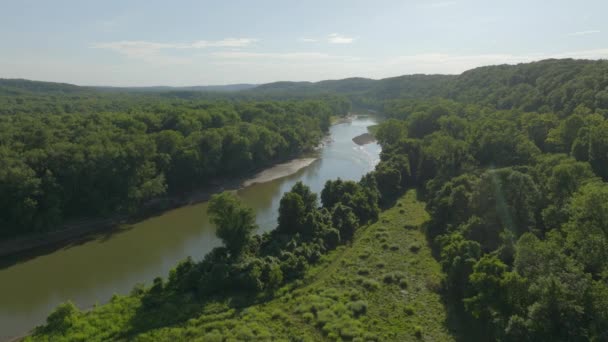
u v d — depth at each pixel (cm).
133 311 4606
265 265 5284
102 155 8050
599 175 6912
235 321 4400
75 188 7862
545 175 6700
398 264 5775
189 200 9675
